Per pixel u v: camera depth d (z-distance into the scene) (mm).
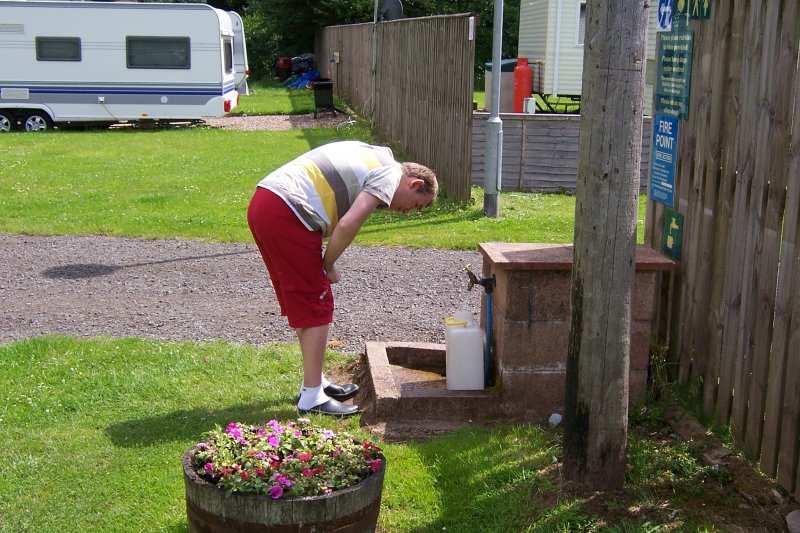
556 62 20203
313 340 4344
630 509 3344
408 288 7137
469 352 4445
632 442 3885
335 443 3062
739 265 3789
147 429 4246
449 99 11086
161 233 9289
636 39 3172
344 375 5078
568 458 3514
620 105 3197
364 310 6496
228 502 2756
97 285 7246
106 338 5664
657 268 4211
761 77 3613
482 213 10094
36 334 5891
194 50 20172
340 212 4199
